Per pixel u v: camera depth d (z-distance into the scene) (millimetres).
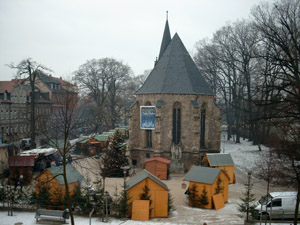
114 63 79812
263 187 31469
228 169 33438
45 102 71625
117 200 22109
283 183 26078
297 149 23062
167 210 22125
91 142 45469
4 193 22516
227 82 66625
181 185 32719
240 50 57625
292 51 30156
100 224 18953
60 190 21734
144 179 22031
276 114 29922
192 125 39250
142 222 19625
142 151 41719
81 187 25719
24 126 64000
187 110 39531
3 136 57344
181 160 38406
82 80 76438
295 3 31828
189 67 42219
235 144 57781
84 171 35938
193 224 19625
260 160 38406
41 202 21391
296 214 17234
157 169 35406
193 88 39812
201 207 24891
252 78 58594
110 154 35156
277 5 33562
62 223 18719
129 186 22406
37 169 35062
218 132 41688
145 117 40438
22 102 64000
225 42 62062
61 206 20844
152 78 42156
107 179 33562
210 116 41625
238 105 58750
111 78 79688
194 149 39031
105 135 50312
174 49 43156
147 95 40875
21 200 21938
